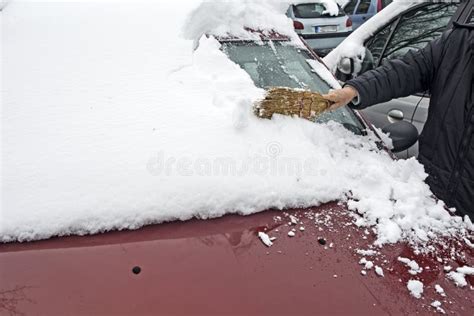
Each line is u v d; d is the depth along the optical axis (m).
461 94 1.76
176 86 1.62
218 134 1.45
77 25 1.82
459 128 1.76
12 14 1.88
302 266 1.13
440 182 1.83
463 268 1.17
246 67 1.94
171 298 0.99
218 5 2.03
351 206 1.37
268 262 1.13
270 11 2.34
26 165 1.27
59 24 1.82
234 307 0.98
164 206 1.23
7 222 1.15
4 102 1.46
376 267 1.15
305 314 0.99
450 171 1.79
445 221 1.37
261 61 1.99
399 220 1.31
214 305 0.98
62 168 1.27
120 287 1.01
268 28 2.21
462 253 1.24
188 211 1.25
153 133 1.41
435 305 1.06
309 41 6.86
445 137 1.82
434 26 2.72
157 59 1.70
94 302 0.97
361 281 1.10
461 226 1.36
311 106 1.66
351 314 1.00
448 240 1.29
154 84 1.60
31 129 1.38
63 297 0.98
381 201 1.39
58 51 1.68
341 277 1.11
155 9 1.95
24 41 1.73
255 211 1.30
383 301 1.05
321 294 1.05
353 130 1.85
